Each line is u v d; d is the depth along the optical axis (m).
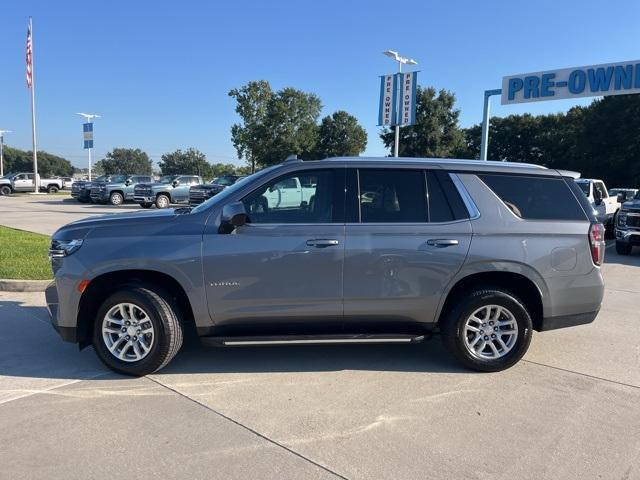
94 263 4.50
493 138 65.69
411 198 4.75
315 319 4.67
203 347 5.48
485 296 4.70
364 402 4.17
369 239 4.61
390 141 60.28
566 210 4.90
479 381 4.63
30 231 15.45
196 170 126.31
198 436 3.60
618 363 5.12
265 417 3.89
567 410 4.05
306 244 4.55
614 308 7.41
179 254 4.49
